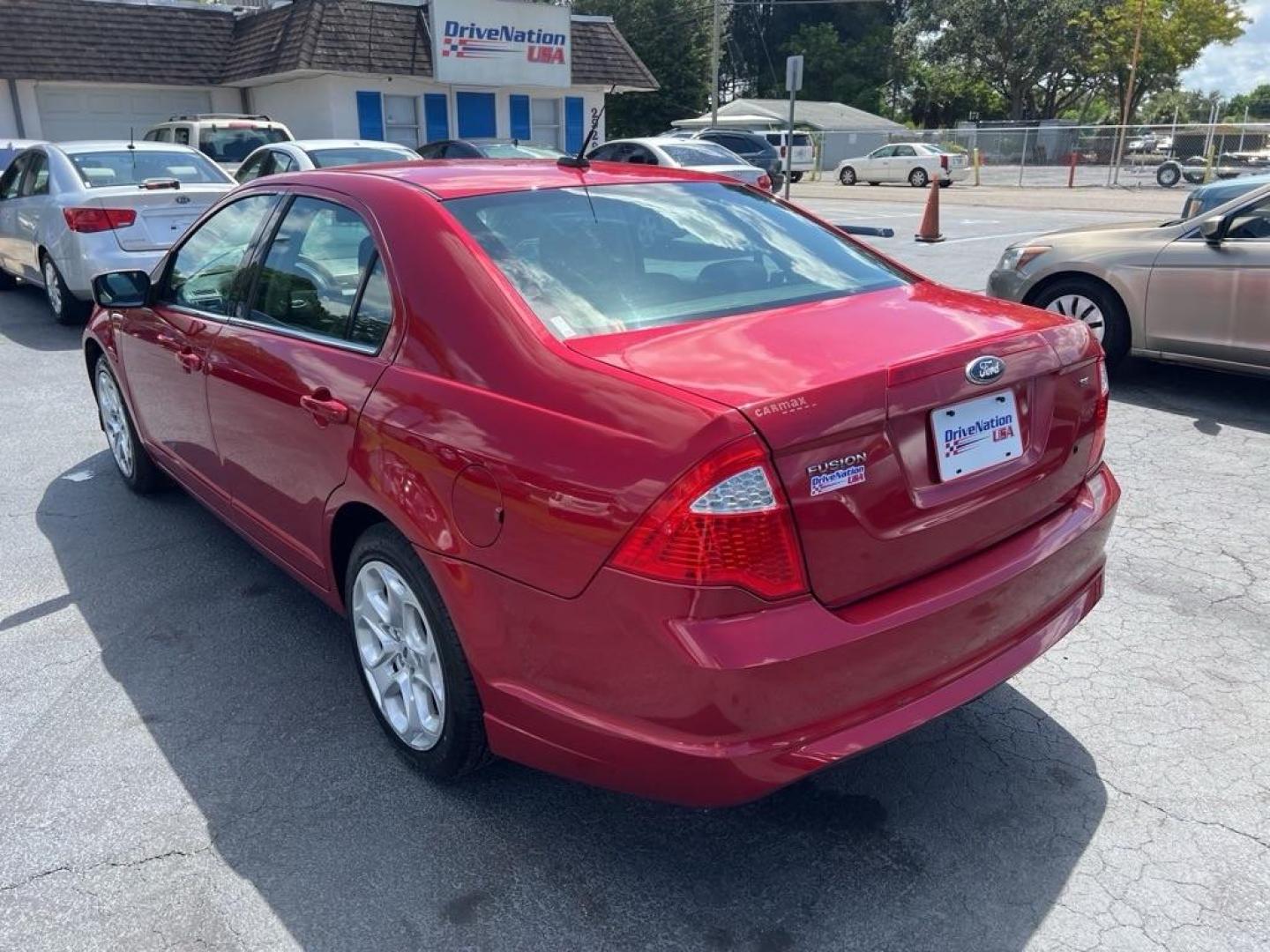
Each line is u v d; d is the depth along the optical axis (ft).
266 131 49.70
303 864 8.72
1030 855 8.75
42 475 18.44
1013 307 10.05
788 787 9.68
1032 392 8.81
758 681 6.95
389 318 9.58
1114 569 14.15
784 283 10.27
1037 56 205.46
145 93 70.85
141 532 15.81
